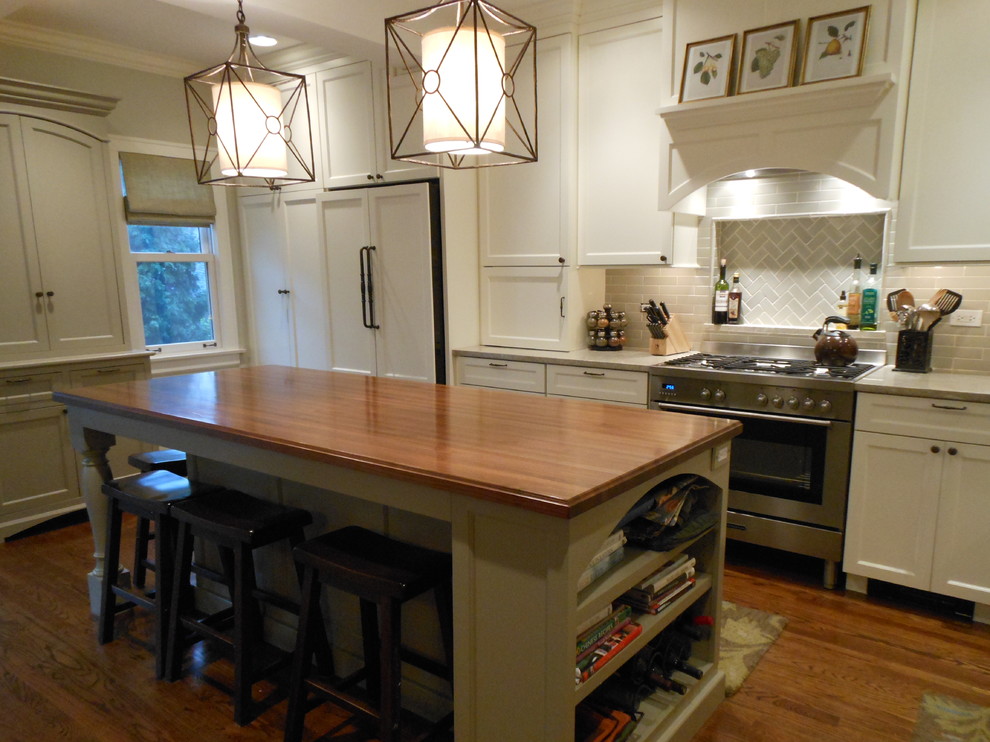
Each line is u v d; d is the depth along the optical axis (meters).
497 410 2.10
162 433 2.16
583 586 1.50
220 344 4.69
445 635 1.78
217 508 2.09
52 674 2.26
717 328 3.49
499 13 1.55
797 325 3.30
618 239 3.37
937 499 2.48
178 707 2.08
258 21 3.07
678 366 3.04
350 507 2.06
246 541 1.92
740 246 3.42
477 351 3.69
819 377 2.71
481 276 3.84
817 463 2.73
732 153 2.89
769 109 2.76
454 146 1.61
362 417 2.00
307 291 4.30
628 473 1.41
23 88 3.29
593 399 3.32
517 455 1.56
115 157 4.02
